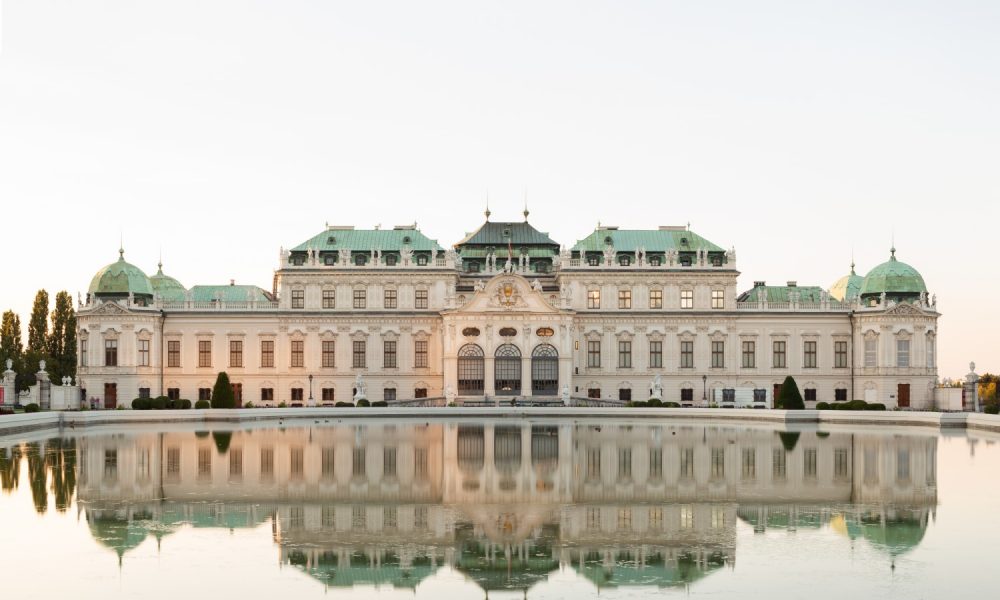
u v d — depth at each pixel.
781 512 53.09
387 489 60.06
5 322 180.38
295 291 167.50
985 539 46.62
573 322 164.00
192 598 37.44
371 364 166.62
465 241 178.88
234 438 96.12
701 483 62.84
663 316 167.00
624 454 79.75
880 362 162.62
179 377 166.50
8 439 94.75
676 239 172.25
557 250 178.75
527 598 37.53
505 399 156.88
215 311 166.62
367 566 41.75
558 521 50.41
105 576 40.22
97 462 73.69
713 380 167.12
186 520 50.56
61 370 182.25
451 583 39.47
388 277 167.12
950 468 70.69
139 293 162.75
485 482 62.91
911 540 46.38
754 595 37.84
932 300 165.62
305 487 60.78
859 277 186.75
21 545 45.19
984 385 188.88
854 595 37.81
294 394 166.62
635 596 37.78
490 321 160.75
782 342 167.88
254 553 43.81
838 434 103.19
